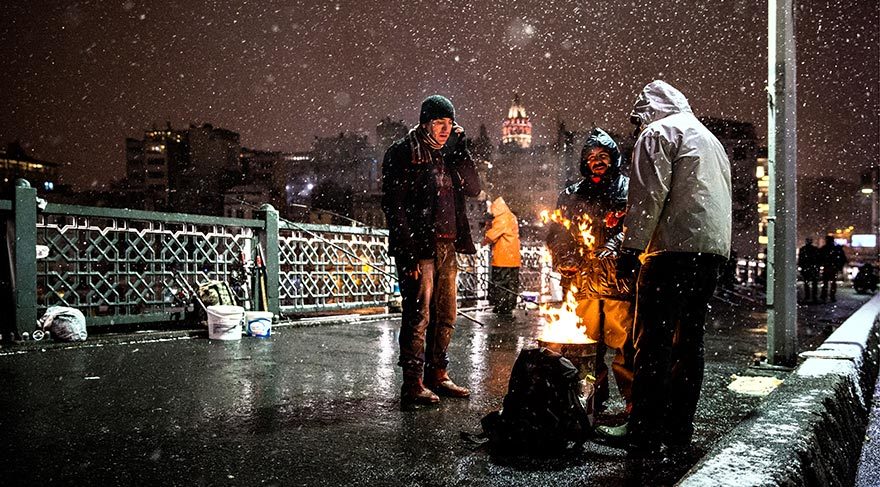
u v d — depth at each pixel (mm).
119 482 2646
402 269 4324
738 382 5160
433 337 4512
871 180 48969
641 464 2994
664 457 3117
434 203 4359
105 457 2994
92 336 7508
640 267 3629
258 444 3244
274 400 4312
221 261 9281
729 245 3346
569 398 3121
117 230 8094
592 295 3949
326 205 87562
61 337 7020
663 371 3238
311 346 7160
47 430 3471
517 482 2709
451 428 3609
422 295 4309
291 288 9992
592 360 3633
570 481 2729
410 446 3238
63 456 3000
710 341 8180
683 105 3393
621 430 3387
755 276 25500
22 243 6961
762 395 4688
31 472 2758
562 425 3076
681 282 3215
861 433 4172
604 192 4031
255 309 9359
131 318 7984
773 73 5828
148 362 5941
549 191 119312
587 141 4082
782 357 5770
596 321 3959
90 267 7855
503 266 11555
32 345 6688
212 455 3047
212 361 6027
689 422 3316
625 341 3883
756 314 13070
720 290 19984
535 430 3074
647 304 3273
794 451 2422
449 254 4488
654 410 3225
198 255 9148
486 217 11594
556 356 3168
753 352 7121
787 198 5750
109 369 5531
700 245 3184
